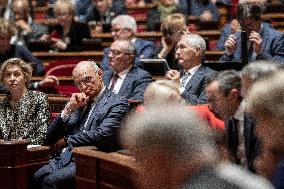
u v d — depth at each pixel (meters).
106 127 11.19
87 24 20.59
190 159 4.46
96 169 10.05
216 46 18.77
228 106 9.13
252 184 4.45
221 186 4.40
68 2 20.62
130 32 17.34
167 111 4.59
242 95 8.99
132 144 4.56
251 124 8.45
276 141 6.05
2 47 16.78
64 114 11.98
